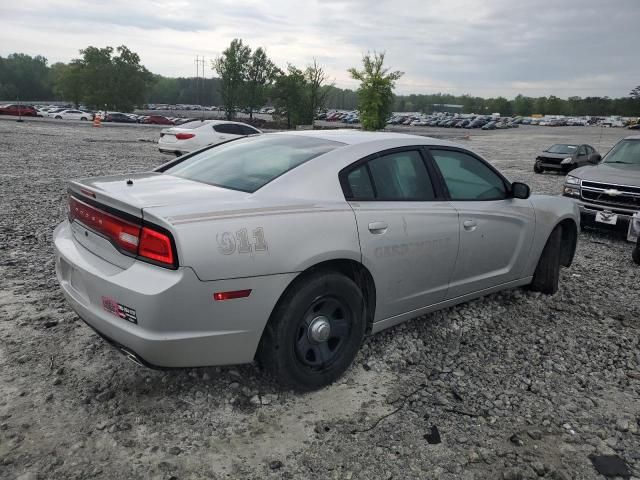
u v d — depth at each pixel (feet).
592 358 12.96
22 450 8.46
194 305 8.71
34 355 11.41
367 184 11.50
